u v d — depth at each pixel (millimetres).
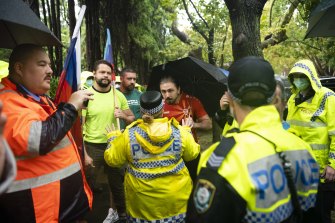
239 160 1230
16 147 1836
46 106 2182
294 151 1358
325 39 10312
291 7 11266
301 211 1322
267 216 1204
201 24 12680
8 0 1920
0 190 757
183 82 3889
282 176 1268
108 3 9781
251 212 1201
